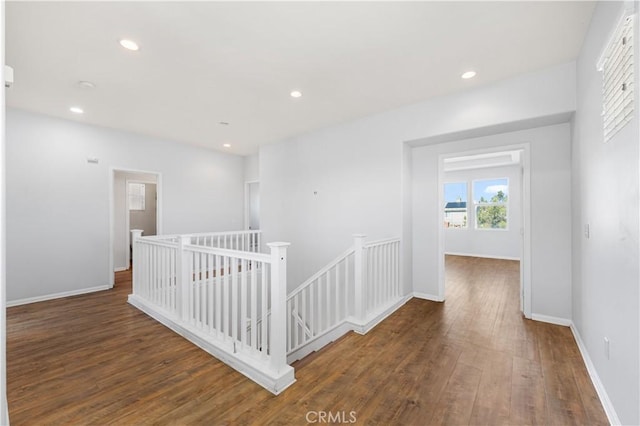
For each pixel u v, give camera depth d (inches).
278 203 217.5
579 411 69.5
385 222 158.1
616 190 64.2
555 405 71.6
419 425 65.5
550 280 124.0
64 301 160.4
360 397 75.4
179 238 120.6
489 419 67.2
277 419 67.7
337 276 126.1
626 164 58.1
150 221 284.2
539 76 112.8
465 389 78.3
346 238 174.6
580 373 85.2
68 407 72.3
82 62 104.8
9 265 152.7
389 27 86.6
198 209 237.9
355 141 170.1
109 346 105.3
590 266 87.3
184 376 85.8
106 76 115.5
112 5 76.1
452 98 134.2
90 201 180.1
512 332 114.3
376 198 161.5
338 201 178.5
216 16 80.9
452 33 89.7
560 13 80.6
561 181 121.3
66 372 88.1
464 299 158.6
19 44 93.0
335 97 137.6
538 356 95.2
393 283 147.7
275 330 81.3
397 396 75.7
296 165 204.2
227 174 259.9
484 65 108.9
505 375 84.5
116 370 89.2
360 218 168.2
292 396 76.2
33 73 112.8
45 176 163.5
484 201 306.2
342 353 98.6
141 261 152.0
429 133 140.9
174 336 113.9
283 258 83.1
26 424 66.6
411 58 103.7
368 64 107.7
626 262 59.0
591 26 83.5
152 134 201.3
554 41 93.8
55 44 93.4
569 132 119.5
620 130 61.3
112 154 189.0
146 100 140.2
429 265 159.0
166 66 108.1
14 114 152.9
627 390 58.5
